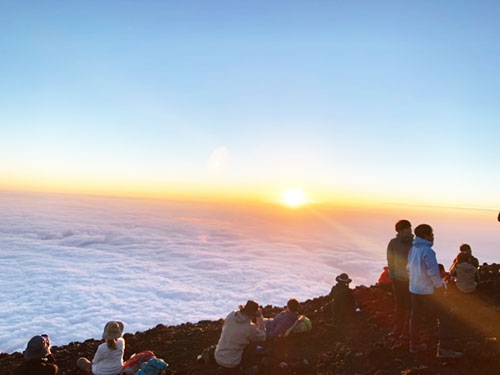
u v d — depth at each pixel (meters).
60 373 6.14
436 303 4.75
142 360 5.45
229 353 5.20
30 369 4.23
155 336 7.93
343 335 6.22
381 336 5.87
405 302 5.60
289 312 6.68
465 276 6.89
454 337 5.20
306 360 5.36
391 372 4.57
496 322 5.41
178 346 6.95
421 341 5.24
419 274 4.81
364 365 4.93
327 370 4.98
